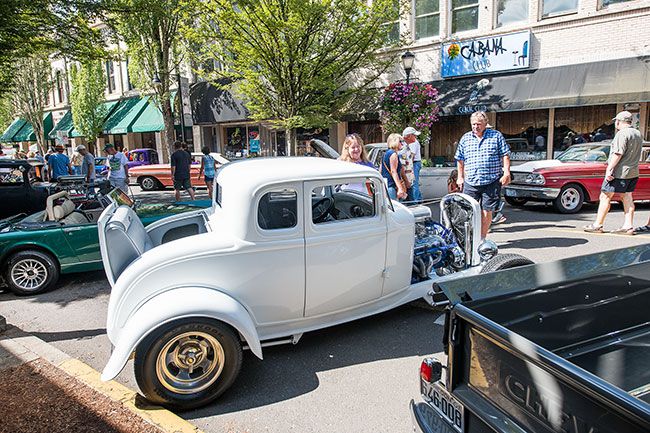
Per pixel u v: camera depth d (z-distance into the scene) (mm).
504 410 1871
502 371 1870
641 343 2490
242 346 3564
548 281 2312
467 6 13516
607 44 11469
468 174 5961
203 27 11555
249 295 3480
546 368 1638
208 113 18516
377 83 15273
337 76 12141
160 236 4723
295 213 3561
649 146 9445
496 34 12883
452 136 14484
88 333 4523
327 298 3777
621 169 7148
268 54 11148
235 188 3447
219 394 3238
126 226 3869
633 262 2529
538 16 12352
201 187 16422
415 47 14406
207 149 12953
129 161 18594
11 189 8703
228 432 2930
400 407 3158
